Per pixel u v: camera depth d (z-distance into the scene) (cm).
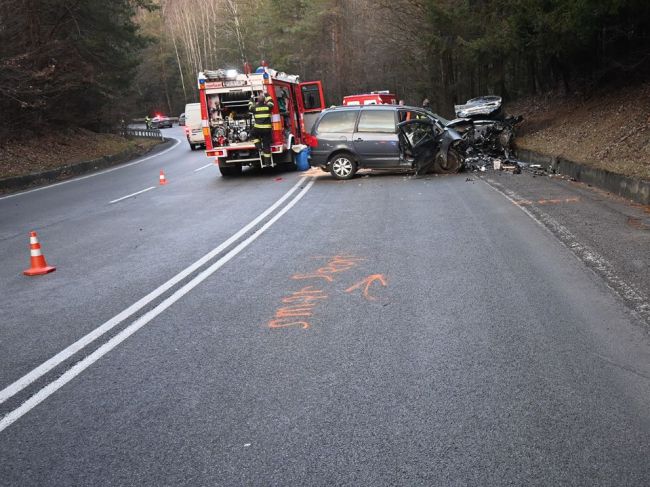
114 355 488
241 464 326
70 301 645
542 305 545
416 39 3669
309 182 1537
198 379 434
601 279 609
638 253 690
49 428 378
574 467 309
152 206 1303
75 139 3066
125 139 4072
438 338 483
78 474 326
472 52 2327
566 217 909
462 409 371
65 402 411
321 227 947
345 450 334
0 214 1356
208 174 1931
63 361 481
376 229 906
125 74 4103
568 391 388
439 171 1538
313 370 437
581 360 432
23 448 356
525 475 304
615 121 1495
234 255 796
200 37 9112
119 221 1138
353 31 5484
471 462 317
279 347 483
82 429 374
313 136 1536
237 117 1736
